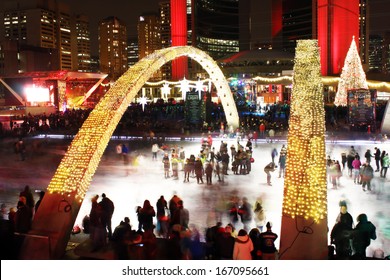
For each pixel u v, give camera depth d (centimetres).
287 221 1039
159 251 1082
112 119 1495
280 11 14062
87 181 1314
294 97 1316
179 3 8581
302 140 1167
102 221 1209
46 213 1193
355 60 4778
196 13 12825
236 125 3953
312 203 1035
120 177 2220
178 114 5350
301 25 13300
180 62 8500
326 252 1009
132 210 1616
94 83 6856
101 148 1423
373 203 1638
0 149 3319
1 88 7869
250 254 955
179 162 2372
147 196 1823
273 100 6538
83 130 1457
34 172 2378
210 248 1062
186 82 5256
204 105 4194
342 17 7381
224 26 14450
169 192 1886
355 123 3647
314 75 1401
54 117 4803
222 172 2108
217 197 1780
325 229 1020
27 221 1183
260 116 4634
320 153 1144
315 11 12056
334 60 7481
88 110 5762
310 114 1252
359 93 3628
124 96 1622
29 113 5038
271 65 7912
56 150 3216
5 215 1555
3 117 5441
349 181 2030
